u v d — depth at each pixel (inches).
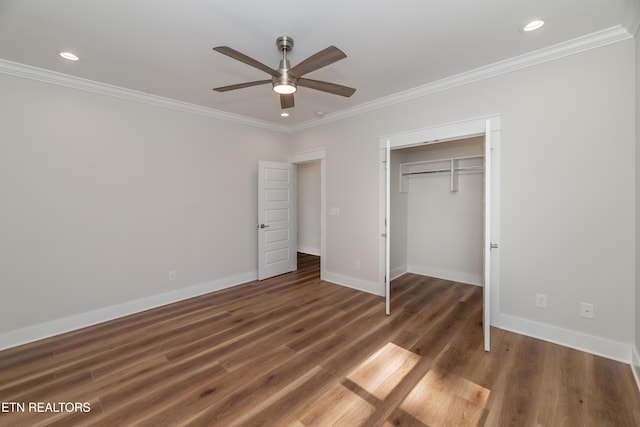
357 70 109.3
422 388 75.7
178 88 124.8
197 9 73.6
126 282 127.7
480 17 77.7
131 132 128.4
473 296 146.2
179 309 132.6
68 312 112.9
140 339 104.0
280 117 170.7
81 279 116.1
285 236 193.0
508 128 103.7
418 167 186.9
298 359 89.8
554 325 97.6
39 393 75.2
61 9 72.9
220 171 160.7
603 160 87.8
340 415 66.8
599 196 88.7
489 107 107.7
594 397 71.2
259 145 179.2
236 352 94.2
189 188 148.3
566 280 94.9
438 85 119.0
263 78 114.9
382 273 146.9
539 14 76.3
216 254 160.1
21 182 103.2
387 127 140.1
